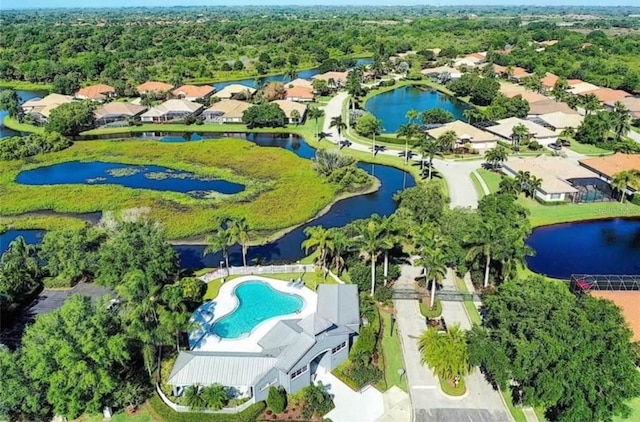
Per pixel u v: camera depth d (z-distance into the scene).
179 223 93.50
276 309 67.50
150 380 54.94
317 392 52.31
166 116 170.50
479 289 72.44
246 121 163.50
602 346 45.50
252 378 52.28
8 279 68.25
